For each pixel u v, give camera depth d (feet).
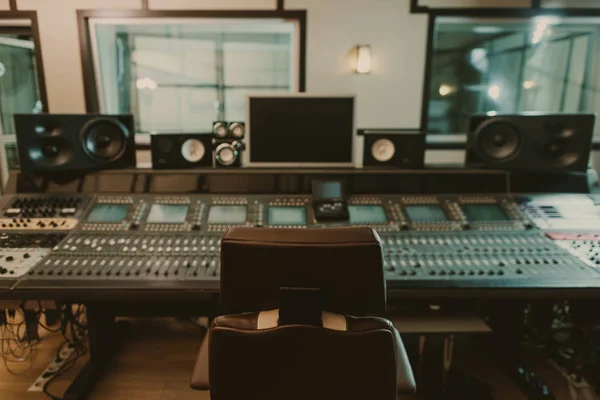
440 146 10.96
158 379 6.79
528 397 6.29
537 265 5.35
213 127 7.22
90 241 5.80
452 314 5.76
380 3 10.11
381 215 6.55
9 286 4.81
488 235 6.13
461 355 7.45
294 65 10.49
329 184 6.82
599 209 6.73
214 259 5.47
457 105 12.39
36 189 6.73
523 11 10.22
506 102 13.58
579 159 6.94
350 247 2.80
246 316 2.93
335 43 10.27
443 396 6.06
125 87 13.57
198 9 9.98
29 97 11.54
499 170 7.14
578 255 5.59
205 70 22.50
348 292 2.93
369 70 10.32
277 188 6.84
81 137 6.68
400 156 7.16
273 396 3.01
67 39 10.05
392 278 5.05
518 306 6.78
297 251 2.81
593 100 11.64
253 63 23.13
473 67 13.55
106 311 7.09
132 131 7.30
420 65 10.46
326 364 2.87
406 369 3.61
